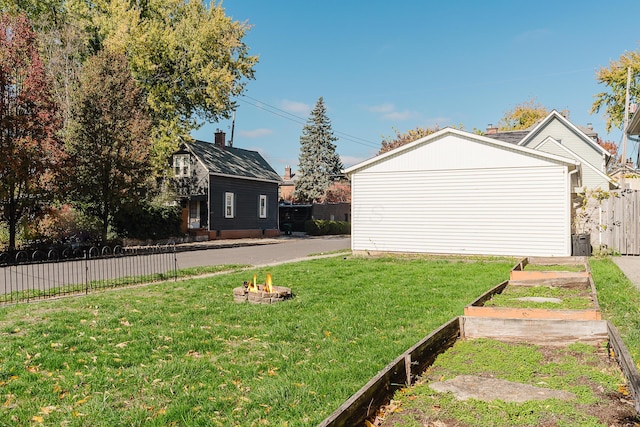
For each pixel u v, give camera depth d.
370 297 9.26
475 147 17.69
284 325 6.98
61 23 27.95
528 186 16.84
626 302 7.89
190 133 29.91
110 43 26.53
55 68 24.19
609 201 16.86
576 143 31.97
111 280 12.65
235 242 29.70
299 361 5.39
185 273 14.21
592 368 4.63
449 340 5.46
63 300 9.46
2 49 17.84
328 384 4.57
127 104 22.09
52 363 5.34
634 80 44.56
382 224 19.28
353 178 19.81
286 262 17.41
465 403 3.82
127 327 7.02
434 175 18.36
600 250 16.84
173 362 5.33
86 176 21.16
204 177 31.36
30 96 18.00
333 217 50.12
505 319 5.66
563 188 16.31
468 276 12.24
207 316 7.78
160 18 30.30
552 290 9.17
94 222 23.08
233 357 5.58
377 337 6.27
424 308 8.19
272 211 38.41
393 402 3.87
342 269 14.07
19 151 17.23
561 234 16.34
